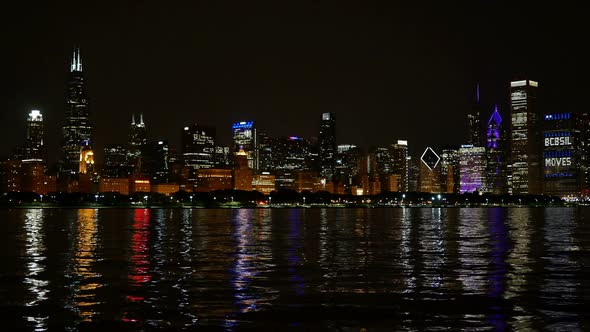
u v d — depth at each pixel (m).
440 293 50.31
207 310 43.31
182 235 130.12
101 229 157.38
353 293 50.28
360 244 103.56
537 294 49.81
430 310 43.50
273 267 68.00
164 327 38.56
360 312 42.81
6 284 54.97
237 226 177.88
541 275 61.41
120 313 42.34
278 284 55.06
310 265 70.19
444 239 116.75
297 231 147.88
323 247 96.88
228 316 41.50
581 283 55.78
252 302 46.25
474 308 44.12
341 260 76.06
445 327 38.59
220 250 90.69
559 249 92.25
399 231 148.00
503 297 48.44
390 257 79.88
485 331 37.62
